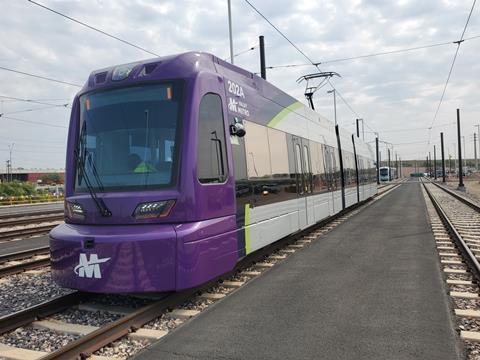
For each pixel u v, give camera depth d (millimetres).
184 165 6305
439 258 9602
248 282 7805
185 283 6035
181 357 4645
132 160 6605
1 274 9016
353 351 4684
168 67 6883
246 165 8094
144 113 6719
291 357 4574
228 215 7152
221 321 5738
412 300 6449
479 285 7270
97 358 4684
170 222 6164
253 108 8812
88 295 7031
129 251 5930
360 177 24438
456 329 5309
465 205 26344
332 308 6168
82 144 7035
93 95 7191
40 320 6066
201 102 6727
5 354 4871
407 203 28312
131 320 5574
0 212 33125
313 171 13258
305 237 13250
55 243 6504
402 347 4762
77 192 6863
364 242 11969
